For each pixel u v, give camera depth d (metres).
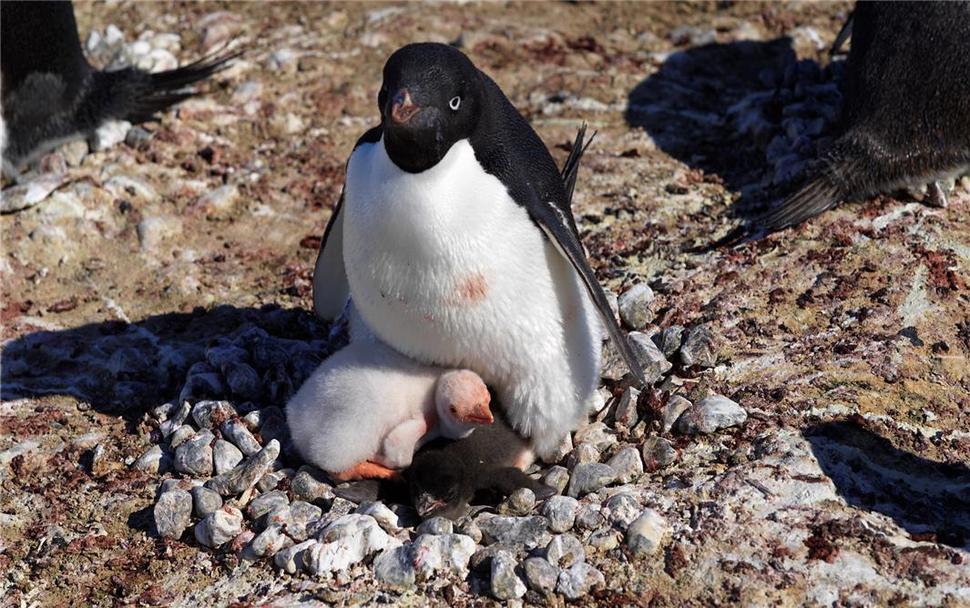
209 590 8.33
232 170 13.95
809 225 11.73
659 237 12.14
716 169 13.48
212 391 10.20
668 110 14.71
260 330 10.91
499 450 8.98
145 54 15.82
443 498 8.51
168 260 12.62
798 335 10.28
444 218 8.14
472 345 8.70
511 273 8.42
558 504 8.41
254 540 8.49
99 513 9.24
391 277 8.43
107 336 11.55
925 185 11.87
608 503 8.48
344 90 15.24
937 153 11.67
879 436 9.08
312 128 14.69
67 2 13.77
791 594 7.75
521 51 15.94
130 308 11.97
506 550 8.17
